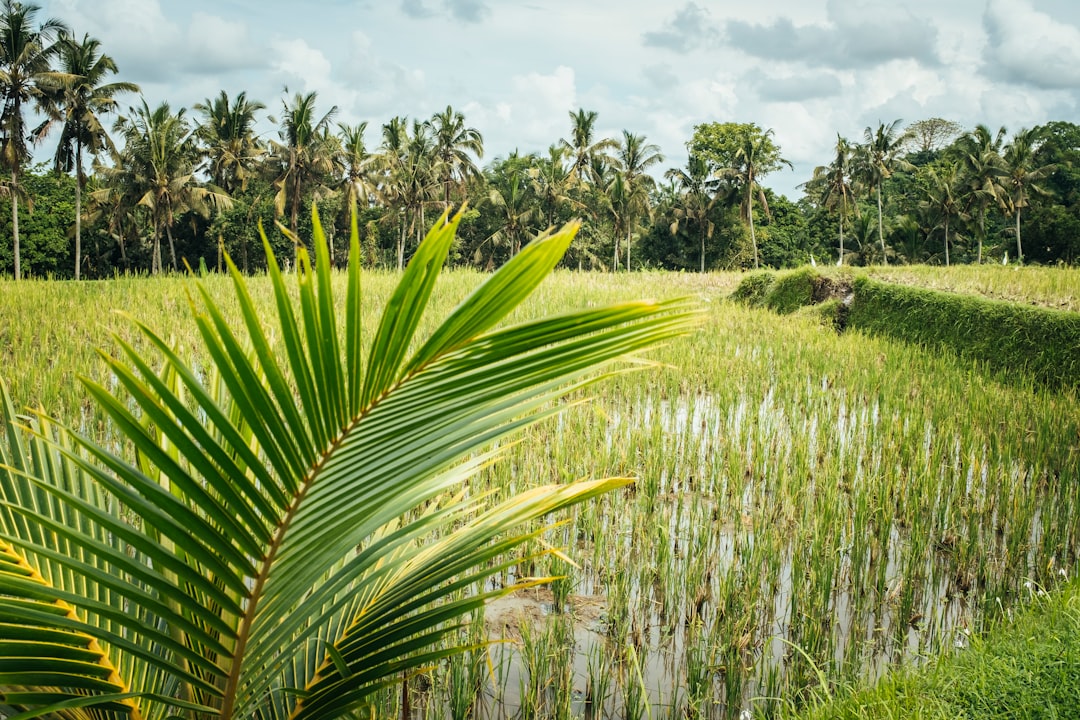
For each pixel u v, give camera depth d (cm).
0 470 228
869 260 5594
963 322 1628
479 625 529
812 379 1428
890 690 413
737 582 628
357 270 159
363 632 210
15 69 3391
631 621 582
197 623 233
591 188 5344
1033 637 453
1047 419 1045
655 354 1437
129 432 162
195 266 4625
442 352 168
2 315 1516
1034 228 5066
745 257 5422
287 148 4259
